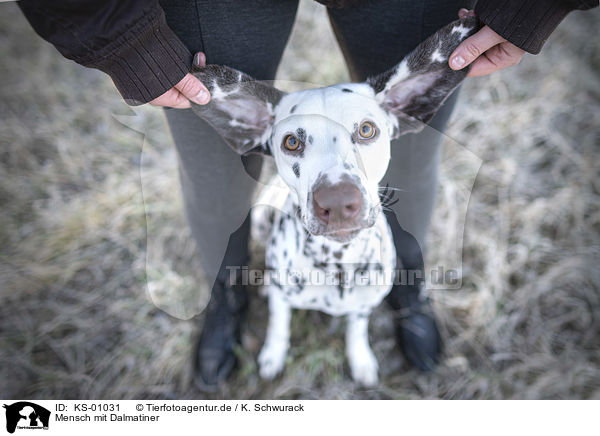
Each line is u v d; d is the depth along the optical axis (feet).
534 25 4.49
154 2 4.19
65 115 11.51
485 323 8.80
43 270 9.38
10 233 9.95
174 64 4.56
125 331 9.00
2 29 12.64
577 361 8.43
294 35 9.24
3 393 8.29
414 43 5.74
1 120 11.43
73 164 10.86
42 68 12.04
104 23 4.07
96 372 8.57
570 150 10.79
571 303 9.00
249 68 5.74
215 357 8.36
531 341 8.72
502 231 9.86
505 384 8.30
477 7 4.71
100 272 9.68
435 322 8.77
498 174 10.56
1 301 9.14
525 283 9.29
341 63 9.15
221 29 5.20
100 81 11.80
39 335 8.87
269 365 8.45
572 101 11.44
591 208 10.02
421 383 8.43
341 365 8.65
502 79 11.71
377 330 9.09
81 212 10.18
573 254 9.51
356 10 5.66
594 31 12.21
